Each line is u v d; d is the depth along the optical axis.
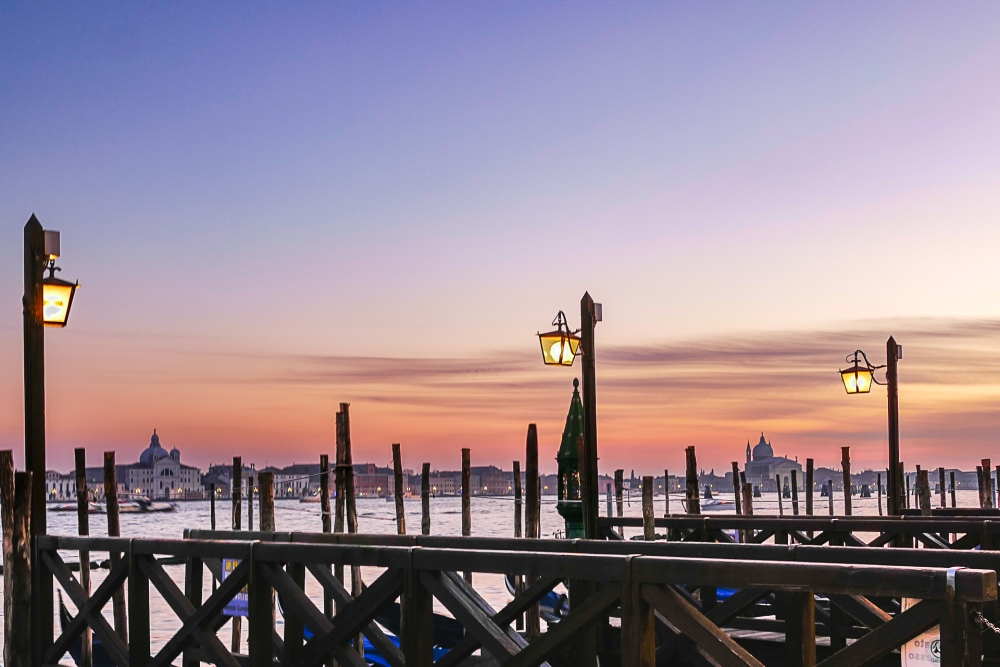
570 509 22.58
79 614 8.87
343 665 6.91
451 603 6.50
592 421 12.58
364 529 74.44
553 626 6.10
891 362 18.25
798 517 11.73
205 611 7.64
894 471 18.05
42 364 9.54
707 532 12.02
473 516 114.94
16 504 9.20
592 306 12.64
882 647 5.07
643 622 5.76
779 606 10.96
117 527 22.66
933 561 6.57
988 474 37.66
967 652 4.82
